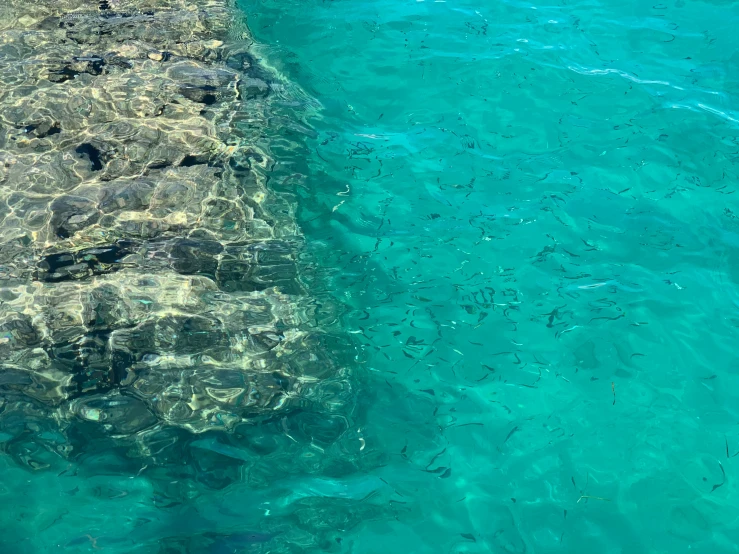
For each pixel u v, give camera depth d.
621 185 4.00
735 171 4.05
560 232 3.81
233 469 3.04
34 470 3.01
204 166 4.08
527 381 3.30
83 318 3.41
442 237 3.81
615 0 5.10
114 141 4.13
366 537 2.89
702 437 3.13
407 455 3.10
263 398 3.24
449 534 2.90
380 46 4.86
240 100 4.48
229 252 3.73
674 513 2.93
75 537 2.85
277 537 2.88
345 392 3.28
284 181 4.06
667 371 3.32
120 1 5.10
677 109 4.36
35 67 4.49
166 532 2.88
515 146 4.22
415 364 3.37
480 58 4.72
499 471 3.06
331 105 4.51
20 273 3.54
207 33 4.93
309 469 3.05
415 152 4.22
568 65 4.66
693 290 3.57
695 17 4.96
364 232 3.85
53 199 3.83
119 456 3.05
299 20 5.08
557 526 2.91
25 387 3.21
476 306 3.55
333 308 3.55
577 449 3.10
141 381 3.25
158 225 3.79
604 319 3.48
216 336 3.40
